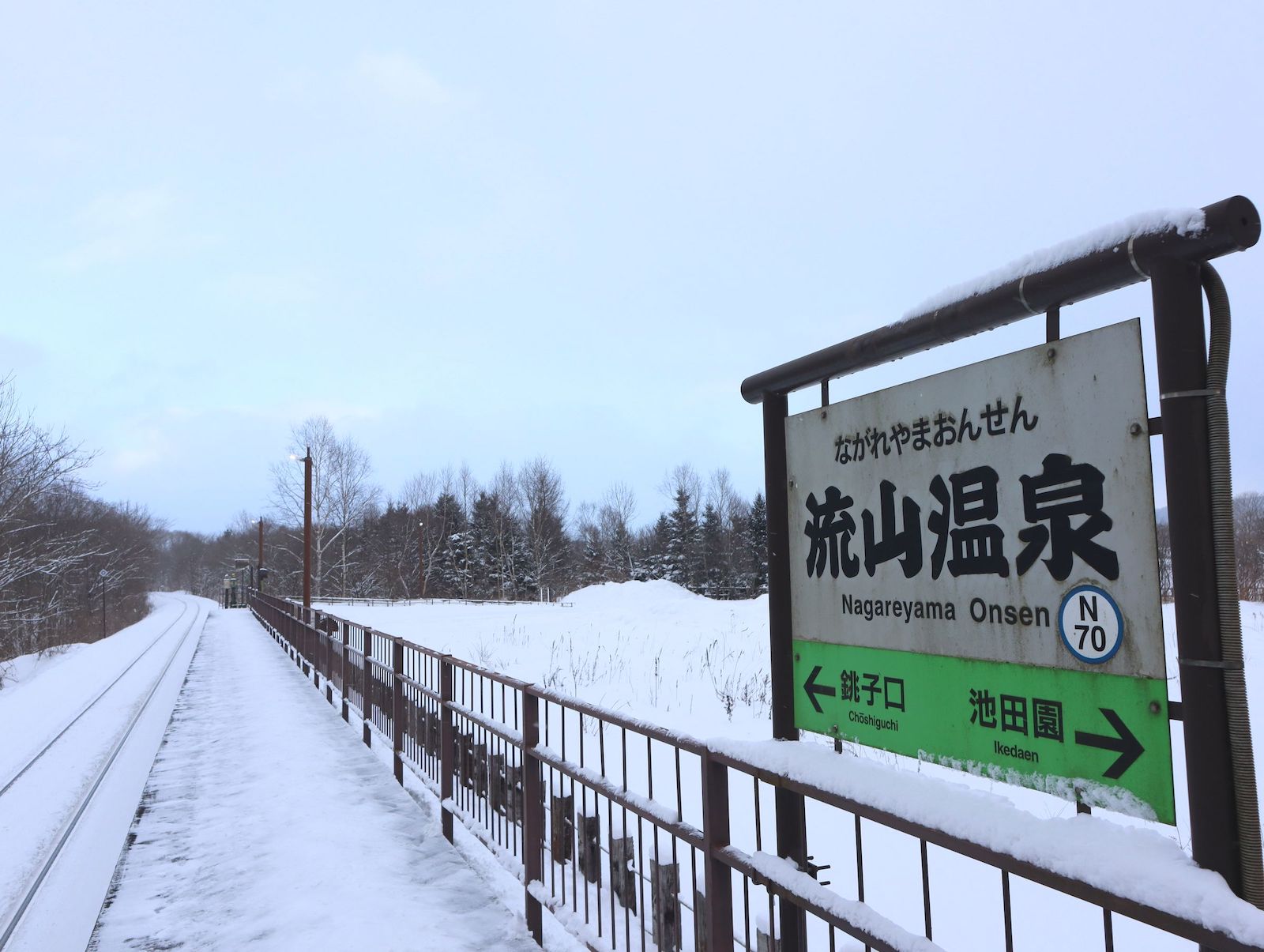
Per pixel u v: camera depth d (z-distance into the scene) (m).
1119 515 1.64
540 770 4.18
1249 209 1.44
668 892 2.98
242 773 7.93
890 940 1.82
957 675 2.03
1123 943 4.09
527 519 74.12
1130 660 1.60
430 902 4.63
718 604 26.67
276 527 78.88
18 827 6.41
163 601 99.75
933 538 2.12
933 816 1.76
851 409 2.45
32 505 29.02
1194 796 1.42
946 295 2.07
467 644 19.27
